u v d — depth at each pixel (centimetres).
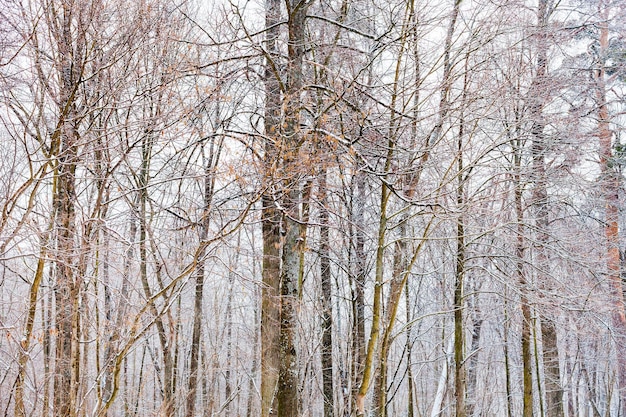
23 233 798
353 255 1315
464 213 971
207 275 1274
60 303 946
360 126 843
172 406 1329
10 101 845
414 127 970
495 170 1137
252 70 1009
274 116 973
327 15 1219
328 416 1297
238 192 979
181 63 961
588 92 1370
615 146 1612
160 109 921
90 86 909
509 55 1084
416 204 878
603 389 2356
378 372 1187
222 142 1045
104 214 1045
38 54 840
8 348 1031
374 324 922
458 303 1303
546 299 1191
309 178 868
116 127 879
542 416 1672
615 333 1603
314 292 1498
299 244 995
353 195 1241
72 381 887
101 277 1054
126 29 876
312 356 1305
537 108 1091
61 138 886
